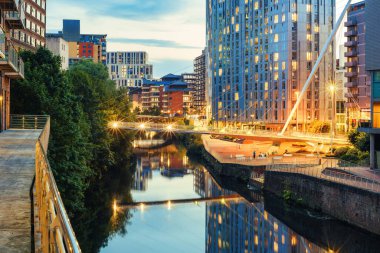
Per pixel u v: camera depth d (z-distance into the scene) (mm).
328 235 45938
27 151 23641
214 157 98438
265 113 164125
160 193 72125
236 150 106250
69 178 43781
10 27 53188
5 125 42438
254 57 168750
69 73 72562
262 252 43188
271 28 161750
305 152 99750
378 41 58969
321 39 159750
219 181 82000
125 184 78125
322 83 158750
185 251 43125
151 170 98062
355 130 81125
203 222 54375
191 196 69938
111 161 81812
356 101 122312
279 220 53281
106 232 48656
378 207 41500
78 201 46594
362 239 43594
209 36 198875
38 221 10102
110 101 94438
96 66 103438
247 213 58375
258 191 69312
